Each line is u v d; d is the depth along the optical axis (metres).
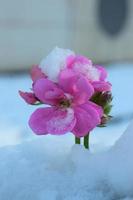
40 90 0.38
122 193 0.35
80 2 3.74
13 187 0.37
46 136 0.49
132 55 4.16
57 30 3.64
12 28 3.41
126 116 1.77
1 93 2.47
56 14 3.62
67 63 0.38
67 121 0.37
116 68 3.60
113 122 1.61
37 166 0.39
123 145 0.36
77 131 0.38
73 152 0.38
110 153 0.37
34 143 0.44
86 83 0.37
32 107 2.05
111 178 0.35
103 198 0.35
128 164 0.35
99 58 3.93
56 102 0.38
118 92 2.51
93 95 0.39
